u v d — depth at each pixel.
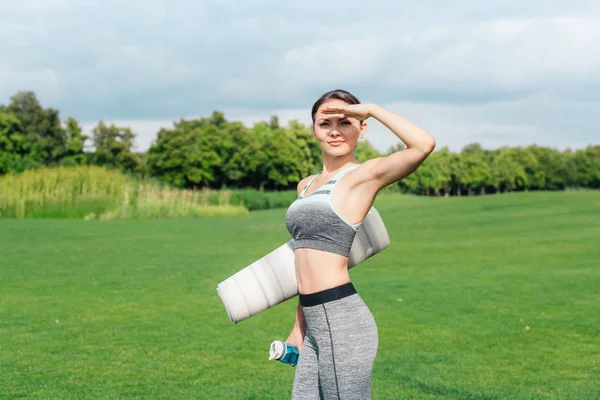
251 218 31.66
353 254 3.20
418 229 22.41
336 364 2.78
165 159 66.44
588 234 19.05
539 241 17.44
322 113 2.95
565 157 108.12
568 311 8.16
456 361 5.84
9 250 15.80
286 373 5.54
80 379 5.33
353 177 2.80
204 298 9.39
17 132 62.44
